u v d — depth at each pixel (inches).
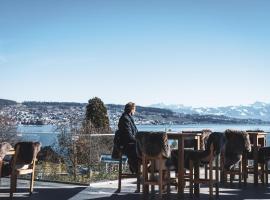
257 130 438.0
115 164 493.4
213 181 329.1
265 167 412.8
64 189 373.1
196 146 375.2
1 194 347.6
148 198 329.7
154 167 323.9
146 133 316.2
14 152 327.3
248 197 338.3
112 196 340.5
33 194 347.9
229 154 386.6
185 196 342.6
